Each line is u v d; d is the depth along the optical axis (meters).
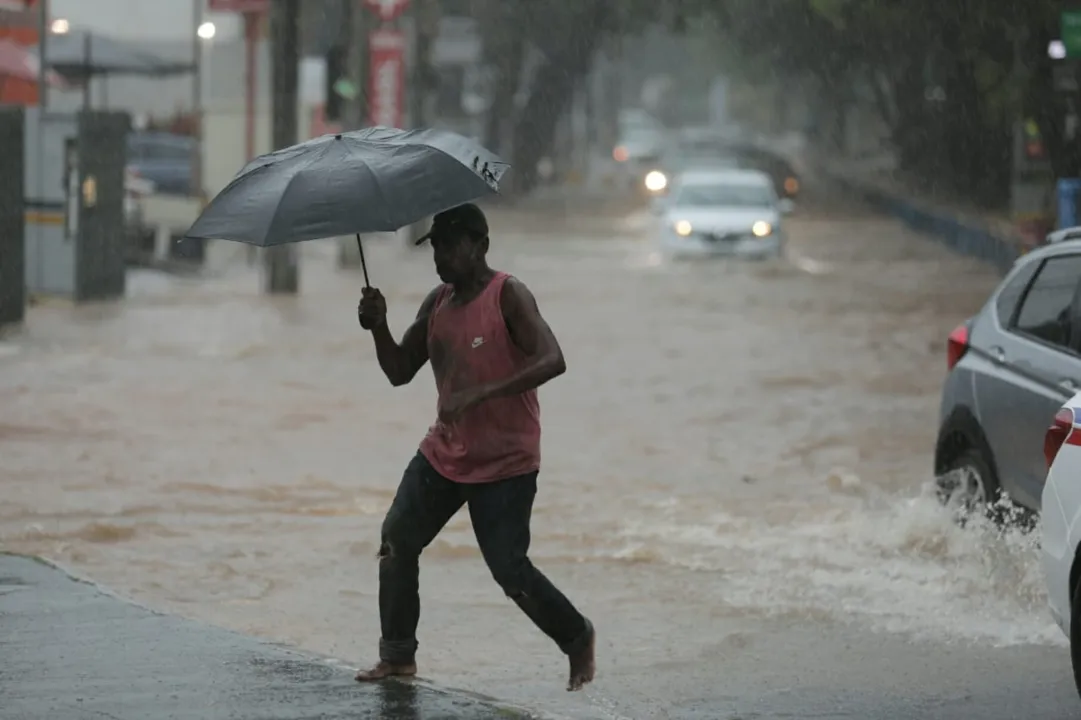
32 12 88.94
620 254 102.25
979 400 28.56
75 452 38.59
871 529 31.05
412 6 123.56
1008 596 26.50
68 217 71.31
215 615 25.19
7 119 61.22
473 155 18.22
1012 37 93.75
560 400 47.78
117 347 57.22
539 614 18.61
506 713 18.25
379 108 101.69
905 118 166.12
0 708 18.25
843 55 144.50
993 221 116.12
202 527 31.39
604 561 29.03
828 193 183.12
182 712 18.12
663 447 40.59
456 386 18.25
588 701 20.77
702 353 57.91
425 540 19.05
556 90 174.88
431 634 24.33
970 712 20.25
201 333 61.31
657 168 179.62
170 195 103.69
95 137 71.75
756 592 26.89
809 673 22.20
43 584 24.17
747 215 94.38
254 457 38.44
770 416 45.31
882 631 24.52
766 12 136.00
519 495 18.45
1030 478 26.86
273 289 77.06
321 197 17.34
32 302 72.25
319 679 19.45
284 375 51.12
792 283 84.44
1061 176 94.94
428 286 82.06
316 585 27.25
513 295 18.11
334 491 34.81
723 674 22.19
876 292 80.31
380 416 44.22
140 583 27.17
